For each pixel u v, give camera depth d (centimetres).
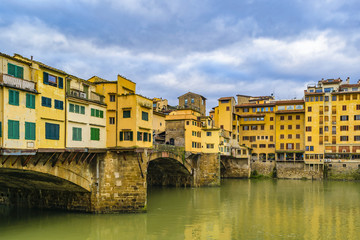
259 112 9938
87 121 3453
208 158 6944
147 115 3959
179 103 10150
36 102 2800
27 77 2797
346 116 8750
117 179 3669
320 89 9344
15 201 4119
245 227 3394
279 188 6781
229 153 8581
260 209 4384
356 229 3319
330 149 8844
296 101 9519
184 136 6450
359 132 8600
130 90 4088
